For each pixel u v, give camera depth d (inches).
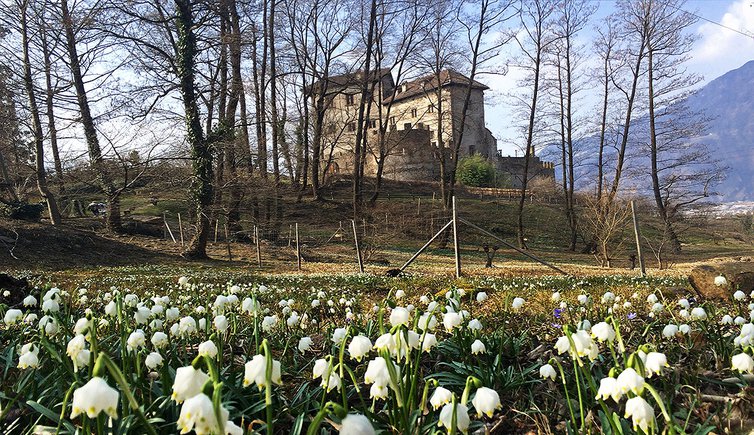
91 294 425.1
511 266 1107.9
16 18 1015.0
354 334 183.2
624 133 1676.9
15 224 936.9
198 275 673.6
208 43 1058.1
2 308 172.9
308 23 1768.0
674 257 1494.8
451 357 178.2
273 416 130.7
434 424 119.1
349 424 70.4
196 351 190.9
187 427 70.9
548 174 3161.9
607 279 582.6
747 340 144.5
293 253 1197.7
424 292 485.7
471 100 2945.4
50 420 127.0
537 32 1684.3
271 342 210.8
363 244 1277.1
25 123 1055.0
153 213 1560.0
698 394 138.9
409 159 2630.4
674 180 1569.9
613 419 96.3
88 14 975.0
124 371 131.6
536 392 152.5
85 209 1581.0
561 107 1749.5
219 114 1205.1
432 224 1561.3
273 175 1440.7
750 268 343.3
